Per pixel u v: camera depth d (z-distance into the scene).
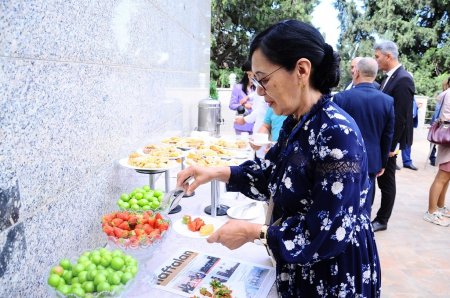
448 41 17.53
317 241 0.91
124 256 1.09
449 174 3.98
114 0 1.72
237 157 2.25
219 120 4.67
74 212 1.32
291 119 1.16
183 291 1.20
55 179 1.16
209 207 1.99
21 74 0.96
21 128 0.96
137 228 1.29
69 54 1.25
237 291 1.21
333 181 0.90
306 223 0.94
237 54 17.14
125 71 1.92
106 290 0.93
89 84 1.44
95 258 1.04
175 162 1.90
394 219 4.17
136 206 1.53
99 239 1.58
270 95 1.01
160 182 2.56
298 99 1.01
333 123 0.94
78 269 0.99
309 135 0.98
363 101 2.86
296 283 1.10
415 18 18.03
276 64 0.95
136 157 1.87
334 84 1.02
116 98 1.79
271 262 1.41
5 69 0.89
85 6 1.37
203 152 2.29
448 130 3.82
